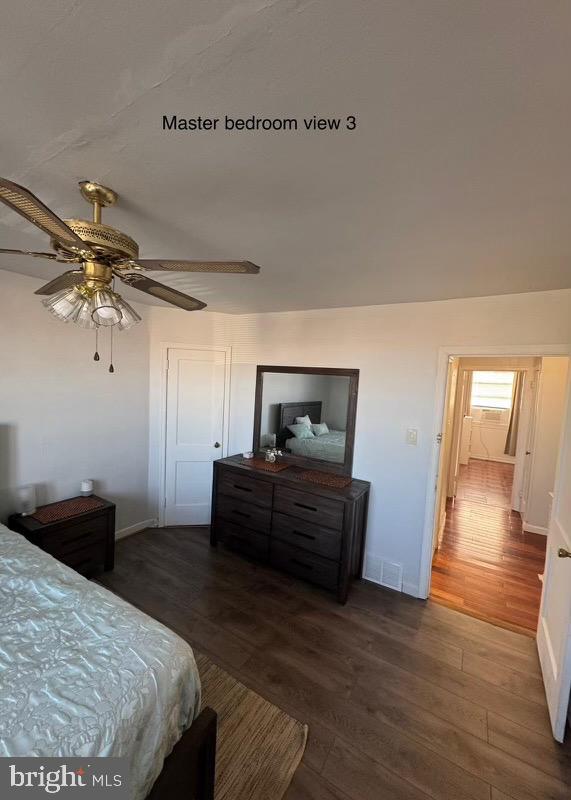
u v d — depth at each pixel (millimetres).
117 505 3609
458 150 987
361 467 3229
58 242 1175
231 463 3531
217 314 3908
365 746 1752
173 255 1930
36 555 1926
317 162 1073
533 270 1995
